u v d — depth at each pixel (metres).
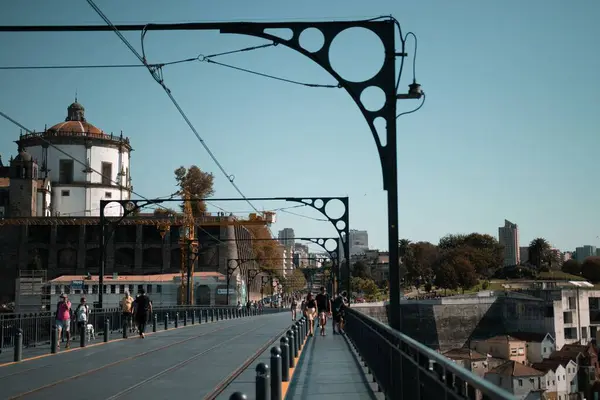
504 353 103.25
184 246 88.62
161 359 21.39
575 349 76.81
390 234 14.24
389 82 14.77
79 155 124.69
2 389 14.59
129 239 115.75
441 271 168.50
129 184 132.00
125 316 32.38
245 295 121.31
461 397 5.77
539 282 164.88
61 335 28.42
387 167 14.49
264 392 9.79
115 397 13.42
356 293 187.38
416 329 129.25
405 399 9.95
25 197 117.44
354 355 22.80
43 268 114.62
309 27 15.03
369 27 14.95
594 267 180.25
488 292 139.25
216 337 32.75
